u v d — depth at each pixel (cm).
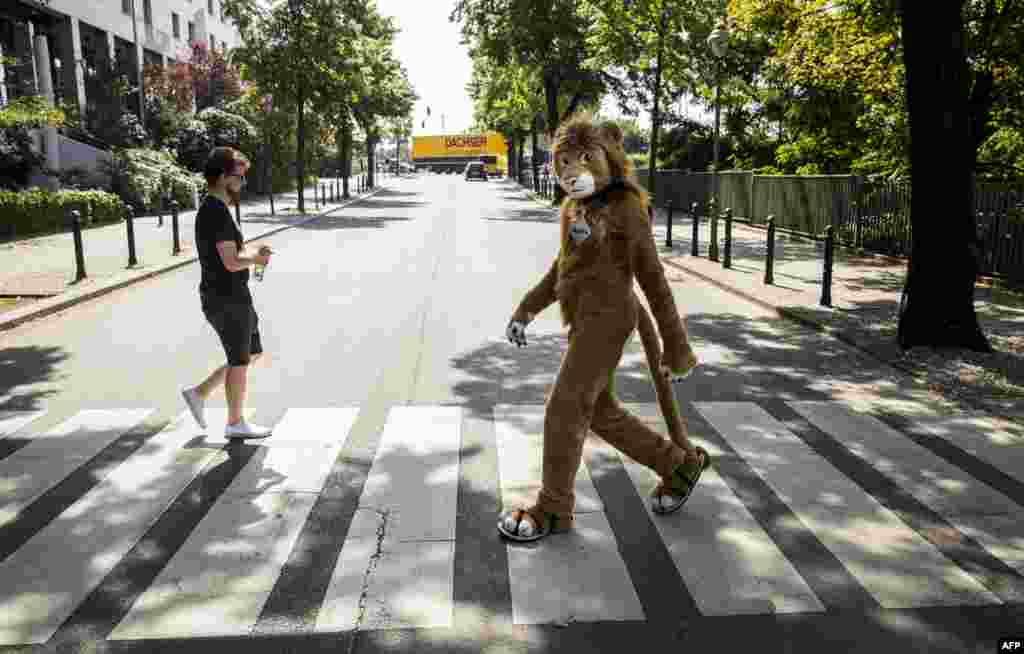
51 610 341
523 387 687
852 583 363
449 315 1011
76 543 401
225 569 374
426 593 354
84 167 2936
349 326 941
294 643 318
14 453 524
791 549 395
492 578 367
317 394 662
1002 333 891
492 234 2167
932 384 688
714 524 422
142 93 3706
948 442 548
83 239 1891
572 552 391
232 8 3012
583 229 379
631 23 1944
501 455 520
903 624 332
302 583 362
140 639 321
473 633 325
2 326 920
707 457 445
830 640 322
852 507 442
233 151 521
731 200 2702
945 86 760
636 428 418
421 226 2441
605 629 328
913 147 796
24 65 3011
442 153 9775
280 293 1170
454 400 647
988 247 1273
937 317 800
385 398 652
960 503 448
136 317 996
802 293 1165
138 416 603
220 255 513
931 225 789
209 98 4172
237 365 537
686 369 392
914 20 761
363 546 396
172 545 398
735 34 1625
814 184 1995
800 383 705
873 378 722
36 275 1284
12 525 421
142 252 1628
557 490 397
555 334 903
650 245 381
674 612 340
